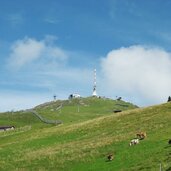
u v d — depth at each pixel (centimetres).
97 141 9788
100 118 13200
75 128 12356
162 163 6575
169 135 8288
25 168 8650
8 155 10212
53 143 10950
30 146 11075
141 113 12319
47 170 8225
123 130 10462
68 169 8025
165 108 12119
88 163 8025
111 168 7275
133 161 7225
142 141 8344
